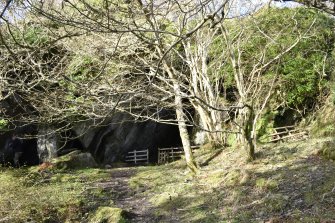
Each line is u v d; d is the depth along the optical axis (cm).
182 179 1109
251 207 819
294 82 1277
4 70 684
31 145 1695
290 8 1332
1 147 1603
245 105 942
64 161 1433
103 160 1766
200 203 909
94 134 1698
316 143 1053
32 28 702
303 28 1291
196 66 1175
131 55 959
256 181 905
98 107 772
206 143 1515
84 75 931
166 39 1002
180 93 884
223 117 1378
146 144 1875
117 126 1734
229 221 785
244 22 1288
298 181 855
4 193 970
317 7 389
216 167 1135
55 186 1105
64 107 835
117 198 1053
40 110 835
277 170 941
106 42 875
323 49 1326
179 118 1141
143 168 1450
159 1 788
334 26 1309
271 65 1273
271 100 1327
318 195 775
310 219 695
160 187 1077
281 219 729
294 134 1226
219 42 1424
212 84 1383
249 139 1038
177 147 1825
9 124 1398
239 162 1091
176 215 883
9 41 557
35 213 914
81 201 980
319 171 871
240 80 1134
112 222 872
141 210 954
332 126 1127
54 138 1555
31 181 1134
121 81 931
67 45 873
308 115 1296
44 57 902
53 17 352
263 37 1295
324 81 1263
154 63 935
